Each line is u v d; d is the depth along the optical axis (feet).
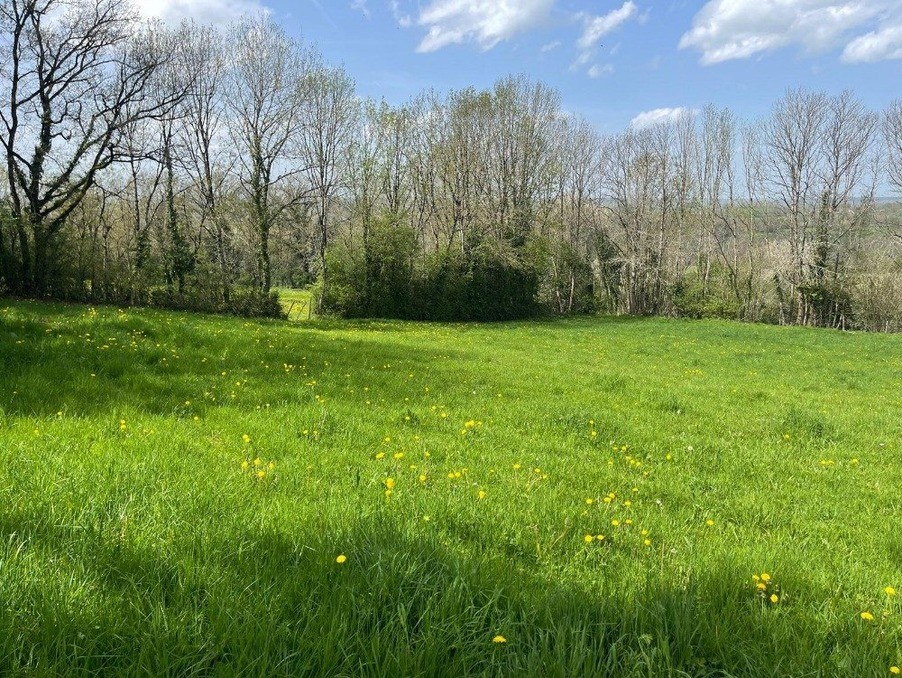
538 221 167.02
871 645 9.22
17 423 18.48
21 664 6.99
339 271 133.90
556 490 17.29
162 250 107.34
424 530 11.82
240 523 11.23
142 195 114.32
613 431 27.37
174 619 7.80
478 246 145.79
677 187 186.09
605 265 204.23
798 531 15.96
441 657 7.78
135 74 98.02
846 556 14.17
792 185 164.14
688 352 78.13
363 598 8.75
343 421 24.07
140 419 21.07
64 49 89.86
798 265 163.73
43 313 54.03
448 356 55.93
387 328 102.06
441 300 138.51
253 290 117.70
